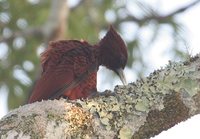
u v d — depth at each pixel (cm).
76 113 716
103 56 1152
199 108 739
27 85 1803
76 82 1020
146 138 731
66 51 1052
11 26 1878
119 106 734
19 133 675
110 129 719
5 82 1817
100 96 757
